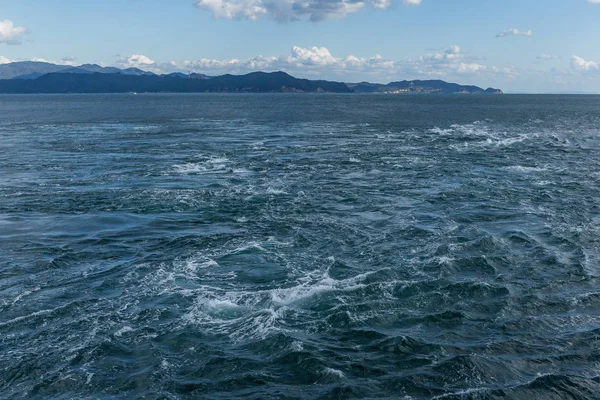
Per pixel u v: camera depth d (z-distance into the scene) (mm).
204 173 44031
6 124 94938
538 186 38031
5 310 18750
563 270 22031
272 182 40219
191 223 29359
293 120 105875
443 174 42938
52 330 17359
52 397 13930
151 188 38000
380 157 52344
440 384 14344
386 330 17312
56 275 22062
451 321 17859
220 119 109062
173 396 13945
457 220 29266
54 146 61562
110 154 54938
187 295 20125
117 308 19016
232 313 18656
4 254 24438
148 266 23078
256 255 24312
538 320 17797
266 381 14602
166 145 62438
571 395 13836
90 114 127250
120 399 13812
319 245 25594
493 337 16734
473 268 22344
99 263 23453
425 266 22516
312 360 15484
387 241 25938
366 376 14773
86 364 15391
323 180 41000
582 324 17469
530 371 14883
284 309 18812
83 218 30156
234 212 31547
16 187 38250
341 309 18719
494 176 41938
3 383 14500
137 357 15820
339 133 77750
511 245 25031
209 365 15383
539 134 73688
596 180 40125
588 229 27375
